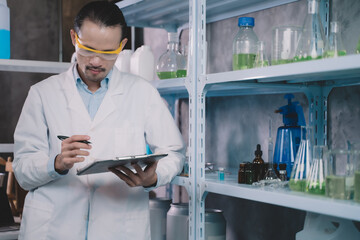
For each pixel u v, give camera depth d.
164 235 2.49
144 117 1.88
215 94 2.49
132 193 1.81
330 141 1.95
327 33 1.91
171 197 3.00
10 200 2.67
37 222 1.72
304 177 1.52
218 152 2.62
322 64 1.30
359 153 1.36
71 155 1.54
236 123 2.48
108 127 1.79
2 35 2.30
